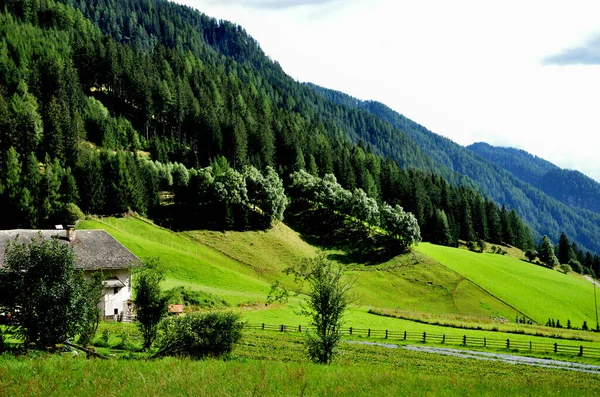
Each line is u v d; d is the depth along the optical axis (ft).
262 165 581.12
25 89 530.68
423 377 76.54
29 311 77.61
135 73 630.33
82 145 470.80
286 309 244.01
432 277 404.36
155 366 68.39
